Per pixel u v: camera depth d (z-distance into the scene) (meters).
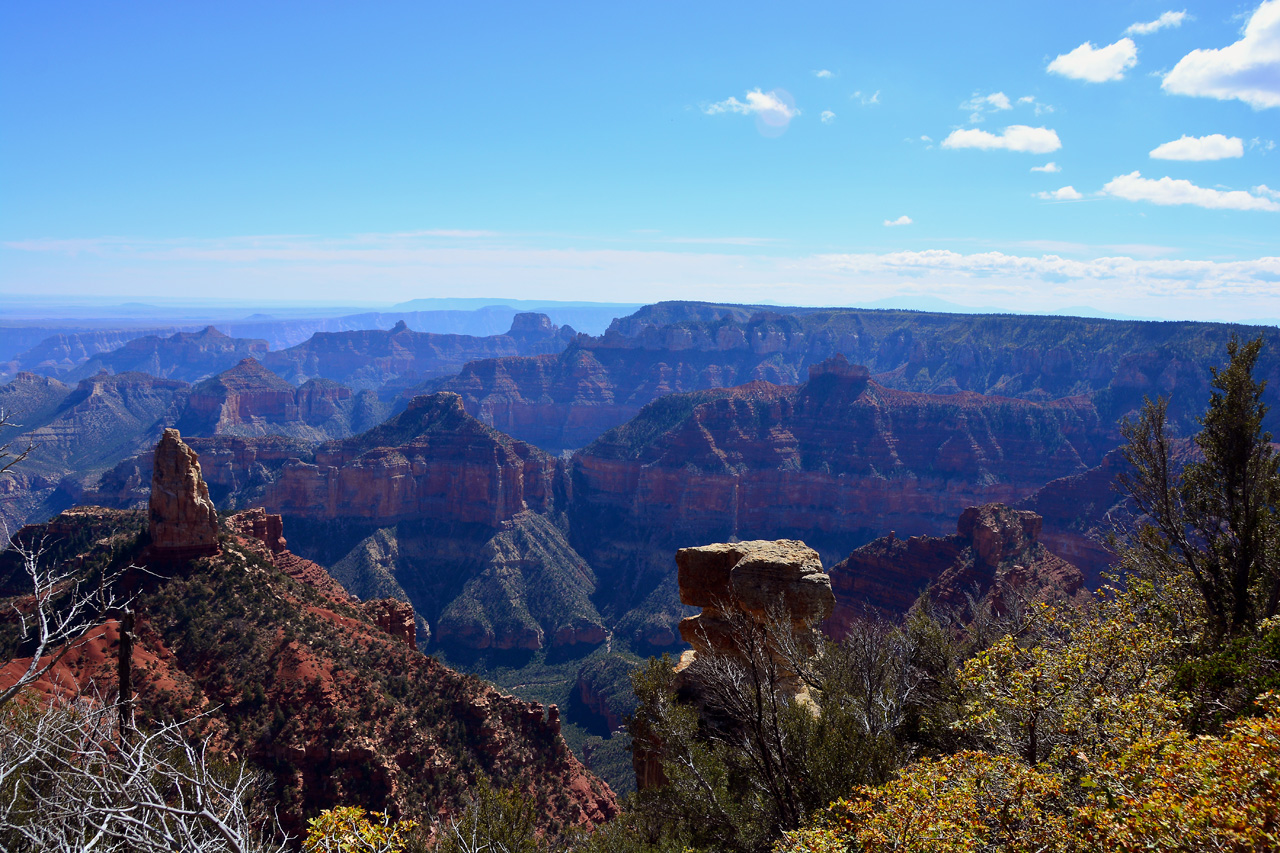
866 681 25.53
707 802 23.19
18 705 17.48
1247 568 28.08
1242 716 16.62
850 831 16.84
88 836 13.24
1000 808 15.13
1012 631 31.56
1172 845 12.19
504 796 23.64
